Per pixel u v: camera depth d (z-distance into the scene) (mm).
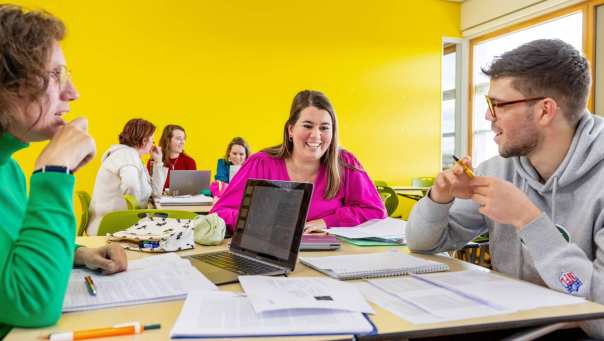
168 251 1350
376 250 1419
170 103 5359
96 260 1022
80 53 5031
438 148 6383
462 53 6582
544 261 946
